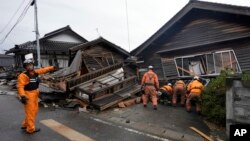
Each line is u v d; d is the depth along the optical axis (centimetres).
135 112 790
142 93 960
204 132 580
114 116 738
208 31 988
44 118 693
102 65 1354
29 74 548
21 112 770
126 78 1103
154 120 688
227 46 923
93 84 981
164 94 919
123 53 1554
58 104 896
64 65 2303
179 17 1051
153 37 1152
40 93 949
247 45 865
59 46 2425
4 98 1057
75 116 727
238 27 891
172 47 1129
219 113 622
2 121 655
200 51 1011
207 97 678
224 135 560
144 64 1262
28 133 550
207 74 984
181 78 1068
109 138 527
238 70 888
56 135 542
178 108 850
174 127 619
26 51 2039
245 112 509
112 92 964
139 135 551
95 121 673
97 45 1457
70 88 923
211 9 928
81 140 511
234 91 526
